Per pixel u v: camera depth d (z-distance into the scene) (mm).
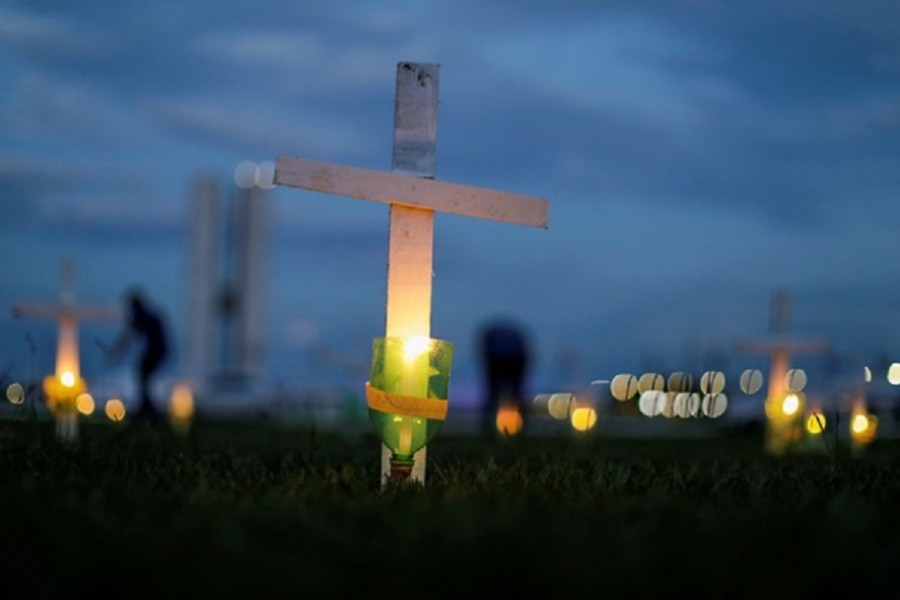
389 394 7855
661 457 12734
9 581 4434
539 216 8625
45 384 14781
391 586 4312
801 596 4426
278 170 8281
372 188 8398
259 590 4301
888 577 4605
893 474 9289
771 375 19406
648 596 4289
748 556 4938
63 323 15828
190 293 65438
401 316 8477
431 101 8562
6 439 11336
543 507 6301
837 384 18625
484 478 8062
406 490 7348
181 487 7238
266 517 5758
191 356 64500
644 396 40688
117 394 20359
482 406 21031
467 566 4473
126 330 20359
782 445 15953
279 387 41344
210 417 31000
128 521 5637
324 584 4328
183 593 4340
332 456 11203
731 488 8086
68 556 4637
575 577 4367
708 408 32594
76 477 7836
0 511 5711
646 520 6000
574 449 14641
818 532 5473
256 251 65812
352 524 5688
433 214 8539
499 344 20734
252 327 65688
